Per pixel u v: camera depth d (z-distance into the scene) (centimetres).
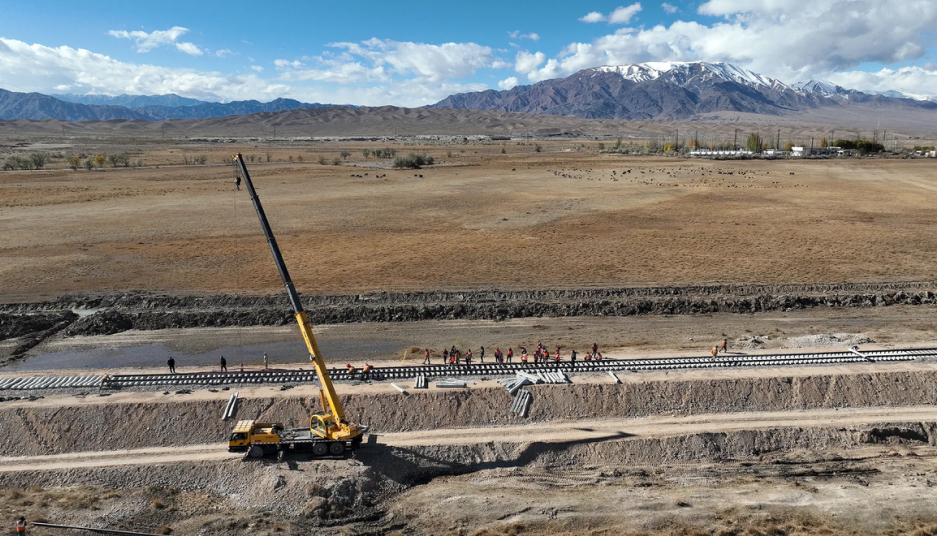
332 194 13725
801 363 4844
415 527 3194
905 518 3200
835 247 8912
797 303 6700
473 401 4253
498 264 8038
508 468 3794
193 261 8031
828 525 3148
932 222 10619
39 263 7806
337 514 3288
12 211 11062
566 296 6844
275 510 3334
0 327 5766
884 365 4772
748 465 3838
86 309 6412
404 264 8000
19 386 4366
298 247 8856
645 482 3634
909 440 4109
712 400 4381
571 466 3825
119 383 4406
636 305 6544
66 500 3312
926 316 6375
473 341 5681
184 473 3575
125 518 3200
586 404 4297
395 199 13075
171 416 3984
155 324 5991
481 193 14025
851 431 4084
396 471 3681
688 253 8600
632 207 12162
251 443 3659
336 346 5541
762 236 9600
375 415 4128
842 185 15200
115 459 3703
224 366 4703
